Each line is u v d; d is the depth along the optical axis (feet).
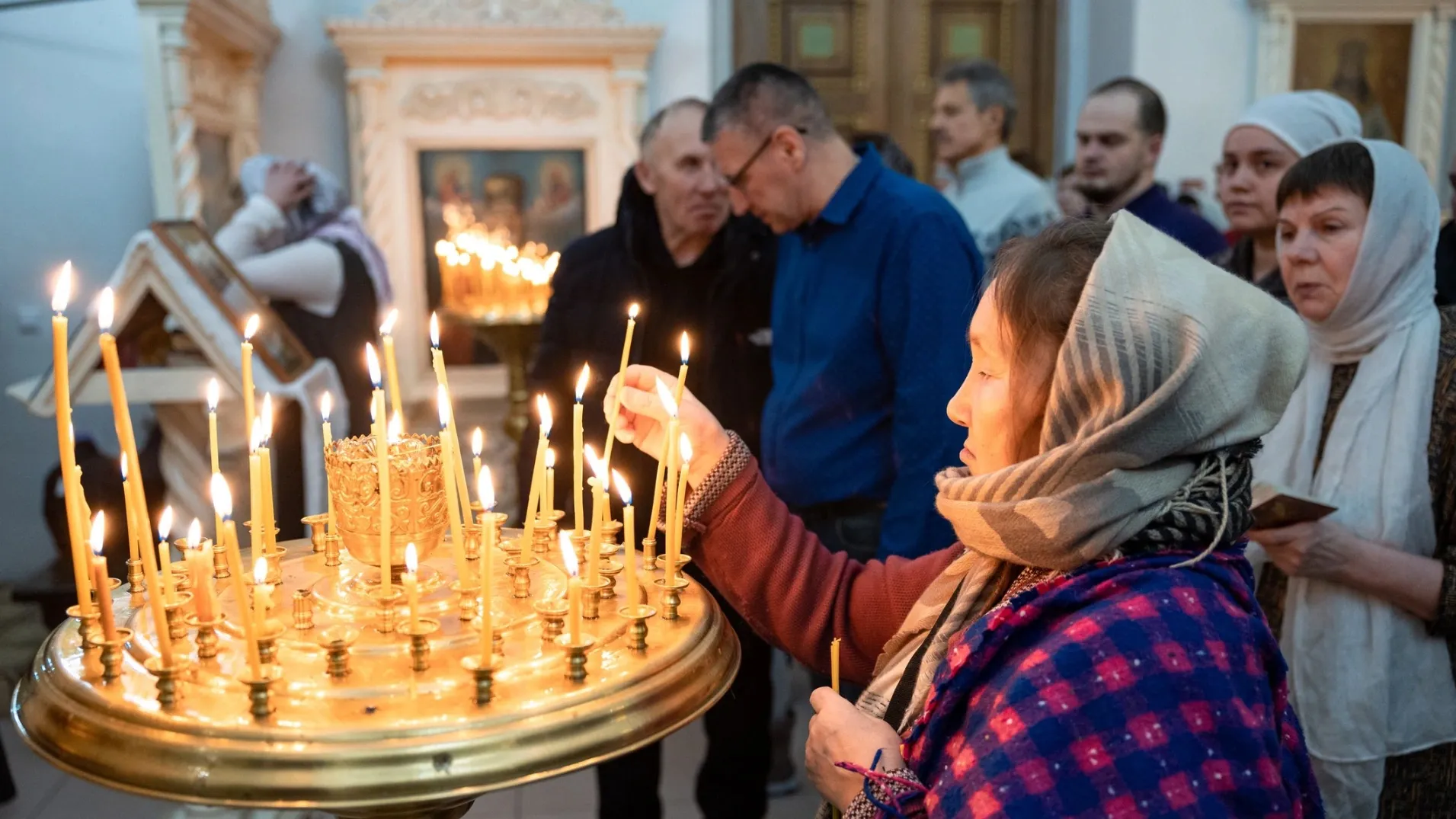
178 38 11.01
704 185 6.52
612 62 13.23
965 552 3.46
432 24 12.75
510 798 8.31
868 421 6.07
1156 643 2.40
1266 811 2.29
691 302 6.92
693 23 13.85
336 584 3.31
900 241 5.78
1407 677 4.48
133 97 12.62
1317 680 4.59
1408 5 13.98
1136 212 8.84
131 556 3.23
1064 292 2.76
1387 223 4.59
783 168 5.94
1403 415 4.56
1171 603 2.48
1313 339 4.97
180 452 8.65
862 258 5.92
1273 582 4.95
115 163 12.67
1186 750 2.29
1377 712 4.45
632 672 2.75
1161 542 2.62
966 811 2.36
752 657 6.65
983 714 2.63
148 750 2.38
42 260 12.60
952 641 3.00
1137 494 2.60
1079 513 2.60
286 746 2.35
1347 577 4.43
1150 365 2.58
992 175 10.12
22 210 12.46
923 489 5.68
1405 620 4.49
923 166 16.49
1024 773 2.32
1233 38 14.43
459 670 2.71
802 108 5.88
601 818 6.71
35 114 12.36
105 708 2.51
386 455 2.93
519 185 13.50
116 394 2.69
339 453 3.30
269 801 2.30
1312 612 4.65
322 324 9.90
